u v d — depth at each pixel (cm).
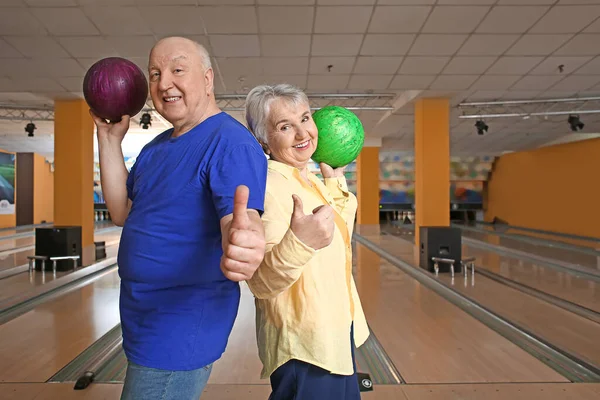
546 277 504
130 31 397
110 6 349
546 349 270
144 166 95
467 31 406
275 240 87
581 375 231
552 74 538
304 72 524
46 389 212
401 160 1625
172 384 82
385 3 350
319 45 439
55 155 637
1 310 360
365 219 1216
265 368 98
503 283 468
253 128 106
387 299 400
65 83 553
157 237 83
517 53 464
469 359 252
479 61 489
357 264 609
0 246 852
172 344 81
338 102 738
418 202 662
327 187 119
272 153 107
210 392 210
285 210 94
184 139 87
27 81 543
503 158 1498
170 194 83
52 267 561
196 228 82
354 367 104
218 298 86
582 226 1083
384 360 251
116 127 106
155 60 86
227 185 76
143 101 105
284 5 351
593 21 385
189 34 407
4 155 1354
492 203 1580
